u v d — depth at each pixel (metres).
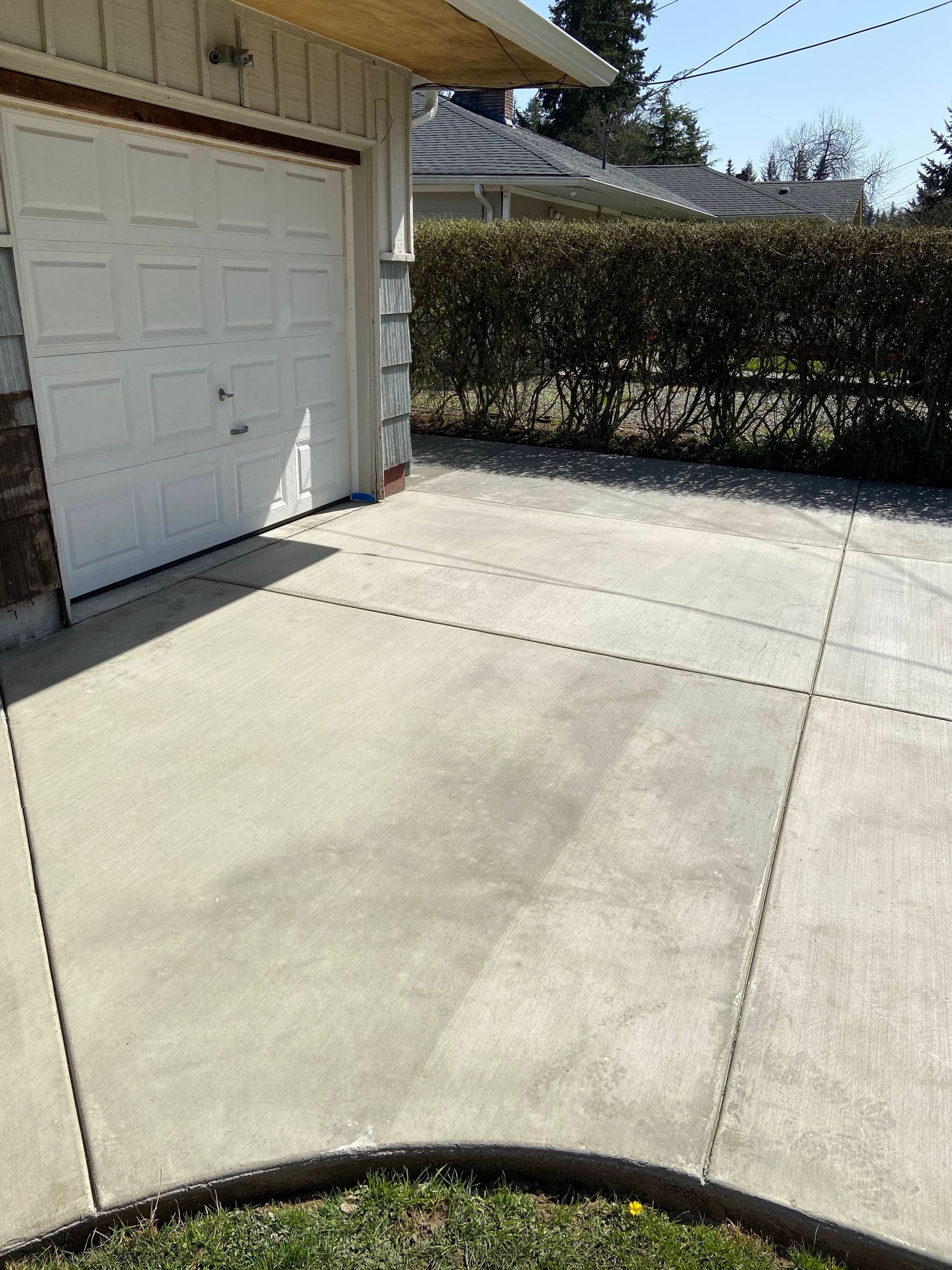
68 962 2.41
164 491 5.22
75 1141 1.92
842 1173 1.88
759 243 8.01
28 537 4.27
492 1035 2.20
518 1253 1.77
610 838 2.99
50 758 3.39
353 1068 2.10
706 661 4.35
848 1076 2.11
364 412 6.92
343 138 5.97
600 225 8.80
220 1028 2.21
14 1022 2.22
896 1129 1.98
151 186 4.73
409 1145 1.92
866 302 7.75
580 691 4.01
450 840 2.96
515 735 3.63
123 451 4.86
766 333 8.28
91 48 4.12
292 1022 2.23
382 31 5.46
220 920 2.58
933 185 42.25
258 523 6.08
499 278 9.13
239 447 5.77
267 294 5.77
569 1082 2.08
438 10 5.02
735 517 6.94
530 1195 1.90
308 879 2.76
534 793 3.24
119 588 5.03
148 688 3.95
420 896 2.69
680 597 5.19
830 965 2.46
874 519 6.93
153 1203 1.81
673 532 6.51
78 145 4.26
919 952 2.51
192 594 5.02
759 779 3.36
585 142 42.72
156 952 2.45
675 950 2.50
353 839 2.96
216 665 4.18
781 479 8.20
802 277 7.91
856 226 7.87
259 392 5.86
